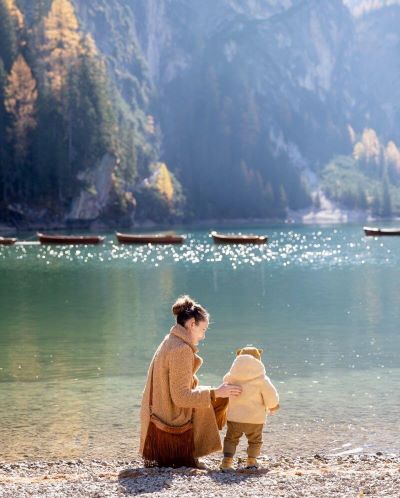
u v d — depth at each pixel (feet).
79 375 68.85
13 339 90.63
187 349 32.94
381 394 59.06
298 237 427.74
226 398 34.73
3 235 444.14
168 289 155.53
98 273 198.90
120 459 43.11
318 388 61.57
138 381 65.87
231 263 233.35
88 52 587.68
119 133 609.83
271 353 78.95
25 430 49.62
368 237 422.00
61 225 538.47
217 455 43.24
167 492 29.07
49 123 540.93
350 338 88.63
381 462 39.73
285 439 46.78
